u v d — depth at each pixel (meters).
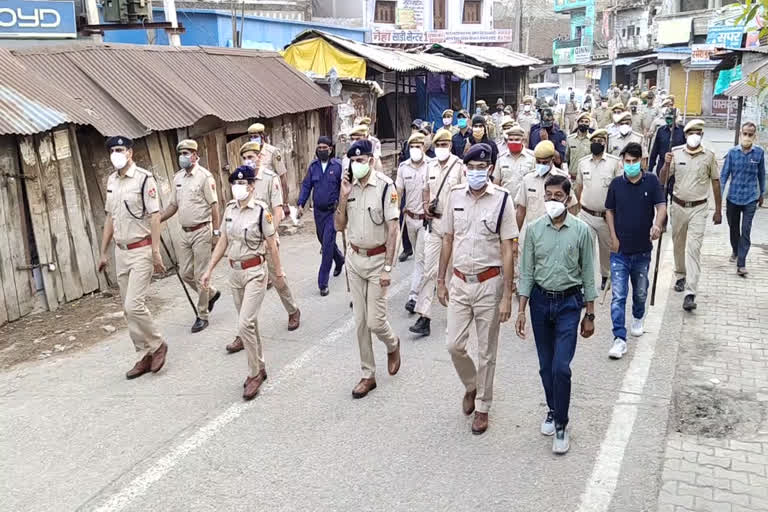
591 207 7.88
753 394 5.80
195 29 18.70
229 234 6.07
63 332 7.72
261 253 6.09
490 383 5.24
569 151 10.59
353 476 4.70
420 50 26.09
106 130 8.89
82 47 10.14
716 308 7.95
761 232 11.64
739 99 15.55
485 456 4.93
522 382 6.16
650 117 19.81
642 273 6.86
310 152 15.23
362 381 6.00
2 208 7.81
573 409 5.59
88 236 8.92
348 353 6.96
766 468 4.70
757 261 9.92
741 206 9.10
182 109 10.34
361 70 17.30
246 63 13.91
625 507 4.28
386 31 30.36
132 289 6.38
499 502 4.36
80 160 8.80
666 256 10.27
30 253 8.29
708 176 7.79
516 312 8.12
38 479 4.78
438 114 24.70
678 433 5.20
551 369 5.09
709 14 36.56
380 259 5.86
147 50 11.41
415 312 8.06
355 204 5.84
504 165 8.09
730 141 27.55
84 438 5.34
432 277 7.34
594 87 46.00
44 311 8.36
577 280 4.97
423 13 34.34
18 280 8.04
